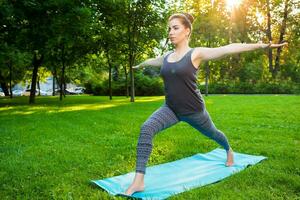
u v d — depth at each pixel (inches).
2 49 658.2
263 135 313.9
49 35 698.8
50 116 500.1
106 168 210.2
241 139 297.6
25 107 710.5
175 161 223.3
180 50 178.9
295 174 191.5
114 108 633.0
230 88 1373.0
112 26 895.1
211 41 1110.4
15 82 1488.7
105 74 1610.5
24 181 185.0
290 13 1480.1
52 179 187.9
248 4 1487.5
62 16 667.4
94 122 423.5
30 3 633.6
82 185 178.9
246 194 160.2
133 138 309.7
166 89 178.9
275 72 1521.9
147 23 862.5
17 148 268.2
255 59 1567.4
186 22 177.5
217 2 1229.7
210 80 1520.7
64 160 229.0
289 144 273.3
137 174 166.9
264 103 699.4
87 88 1688.0
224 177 188.2
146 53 928.3
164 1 850.8
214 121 411.8
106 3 798.5
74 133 339.6
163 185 177.0
